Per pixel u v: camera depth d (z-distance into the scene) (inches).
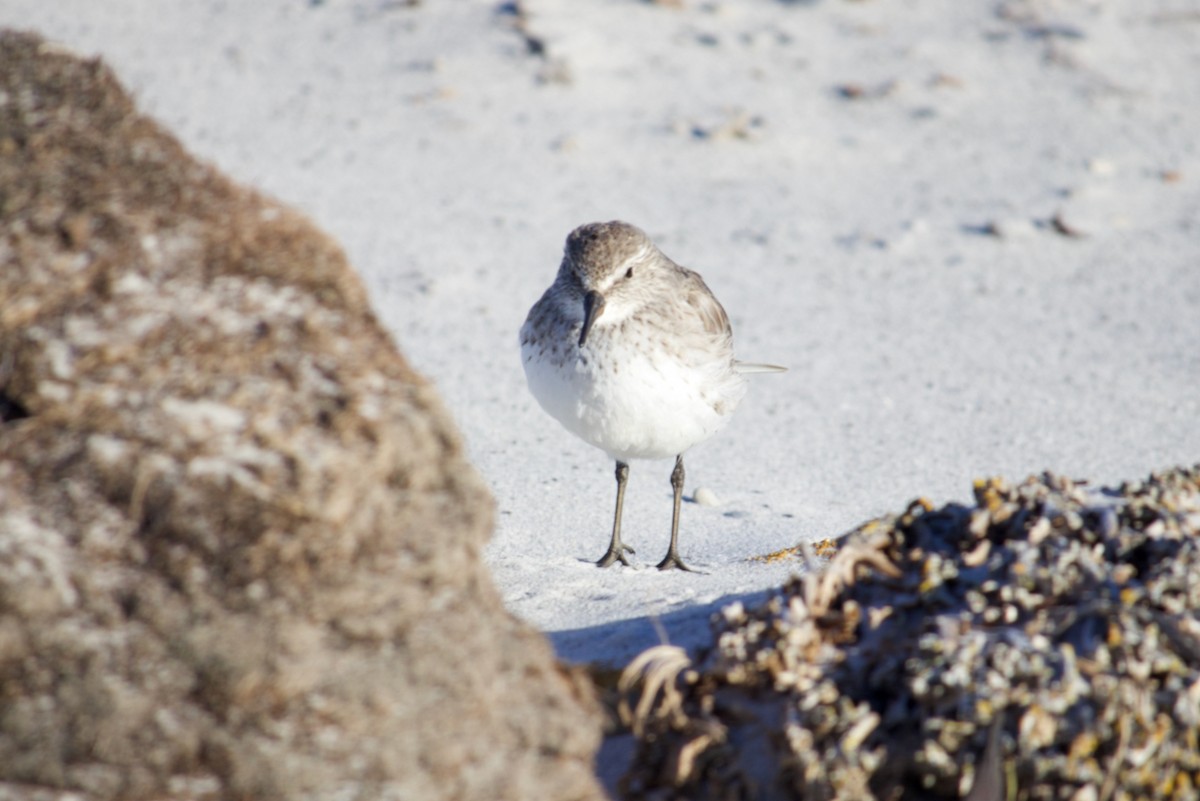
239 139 909.8
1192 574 222.4
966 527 247.1
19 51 213.2
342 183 859.4
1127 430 572.1
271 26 1093.1
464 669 189.3
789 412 591.8
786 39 1101.1
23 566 177.0
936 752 203.2
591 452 540.1
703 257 780.0
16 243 190.5
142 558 179.5
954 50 1093.1
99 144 203.9
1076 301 740.7
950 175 910.4
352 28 1093.1
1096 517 239.8
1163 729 205.8
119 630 177.9
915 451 546.6
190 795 177.3
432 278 733.9
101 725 176.4
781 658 221.5
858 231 828.0
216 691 177.3
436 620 189.5
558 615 339.0
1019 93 1032.8
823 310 717.3
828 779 204.2
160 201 200.1
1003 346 677.3
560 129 950.4
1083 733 203.0
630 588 367.2
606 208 844.6
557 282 436.5
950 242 816.3
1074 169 917.2
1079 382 631.2
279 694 177.9
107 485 180.2
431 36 1077.1
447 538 192.2
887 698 215.0
